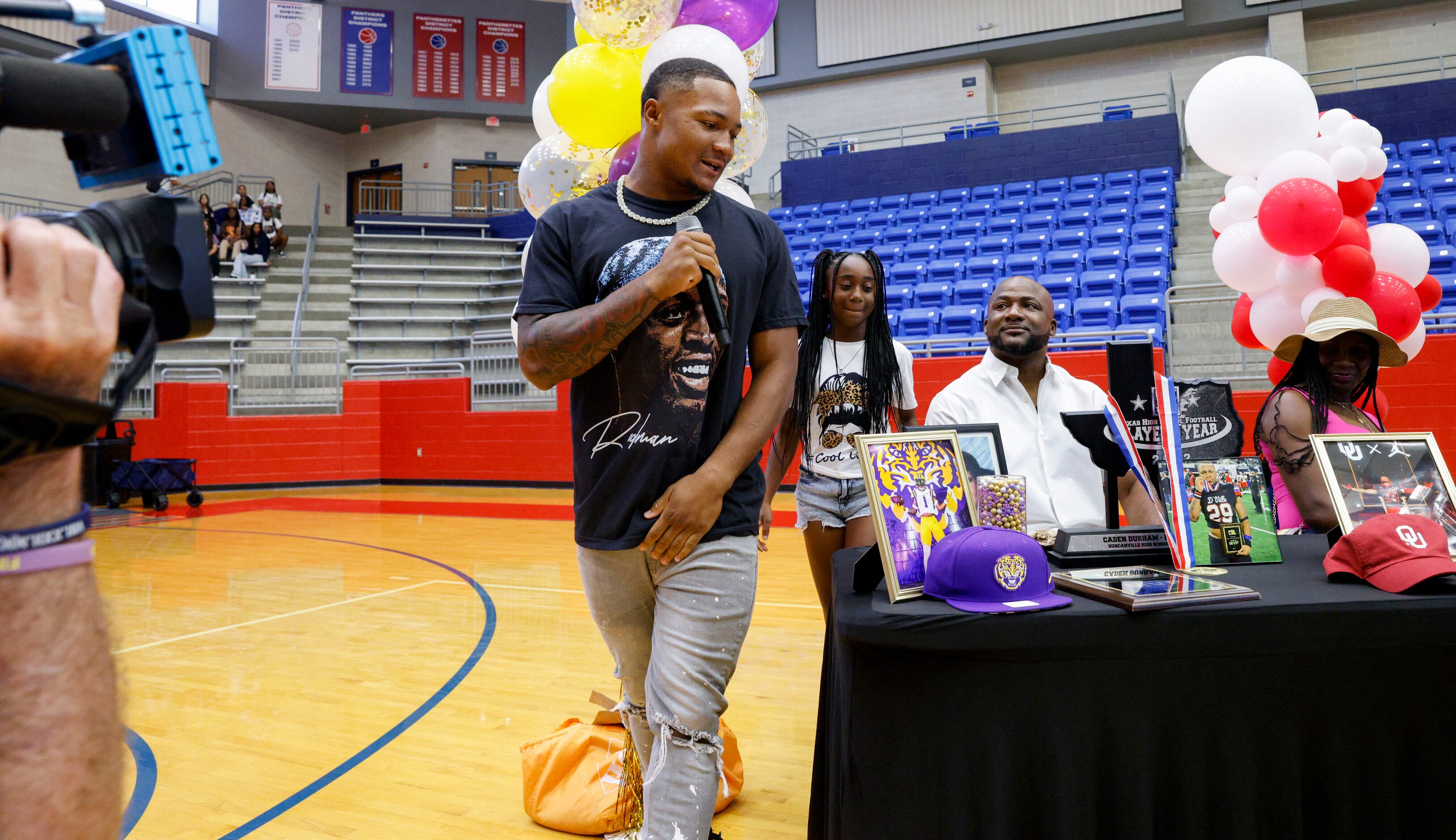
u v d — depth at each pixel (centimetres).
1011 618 115
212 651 363
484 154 1580
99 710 49
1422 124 1061
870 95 1420
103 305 46
